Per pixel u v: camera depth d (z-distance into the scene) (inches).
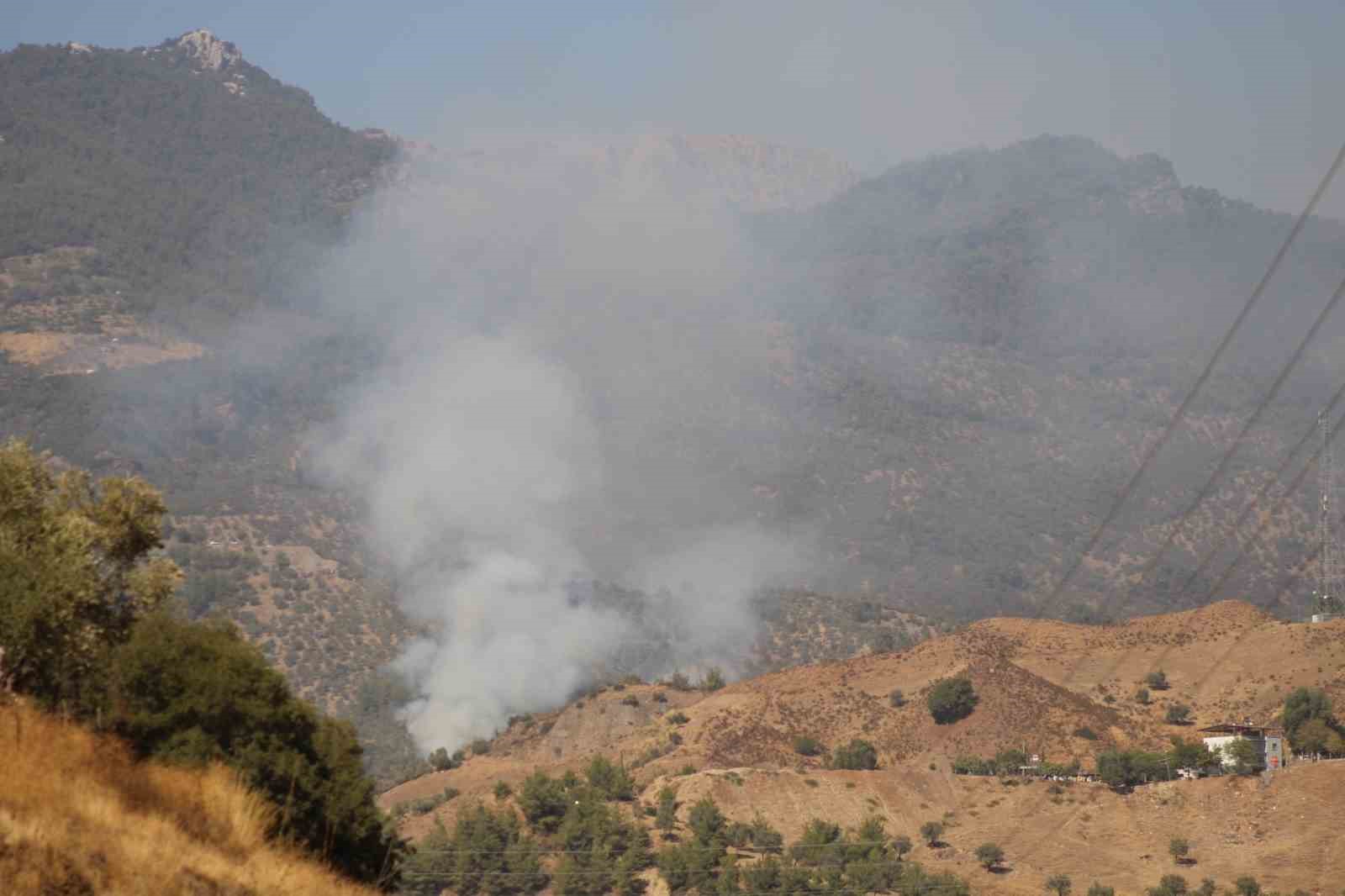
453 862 3558.1
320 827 1469.0
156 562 1633.9
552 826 3897.6
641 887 3582.7
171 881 1095.6
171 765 1330.0
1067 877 3981.3
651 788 4532.5
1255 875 3875.5
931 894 3612.2
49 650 1401.3
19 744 1159.6
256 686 1483.8
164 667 1450.5
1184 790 4392.2
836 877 3614.7
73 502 1633.9
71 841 1069.1
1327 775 4220.0
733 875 3550.7
